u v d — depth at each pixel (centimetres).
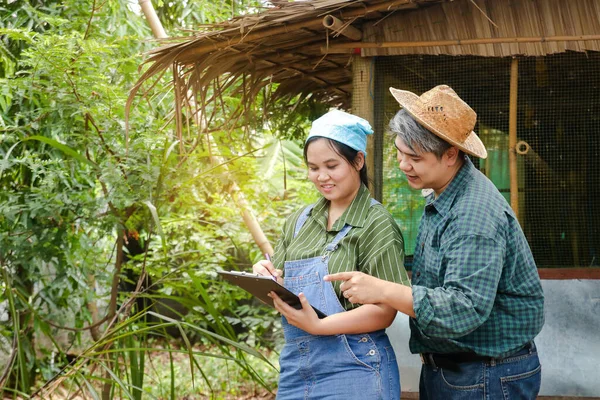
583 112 329
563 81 329
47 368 514
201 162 414
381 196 343
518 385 217
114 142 394
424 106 213
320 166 224
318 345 221
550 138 334
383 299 203
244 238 541
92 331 430
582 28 313
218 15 514
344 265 220
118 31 513
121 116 400
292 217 246
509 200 338
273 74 407
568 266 332
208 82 370
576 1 314
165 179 379
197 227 482
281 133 473
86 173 428
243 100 404
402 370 329
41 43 370
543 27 317
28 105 461
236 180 414
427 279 220
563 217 334
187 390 538
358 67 343
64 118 382
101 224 397
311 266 225
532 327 217
